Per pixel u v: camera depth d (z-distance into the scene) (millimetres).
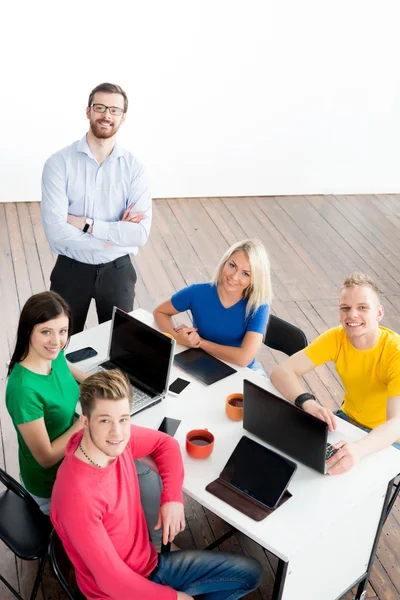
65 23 5684
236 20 6008
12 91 5809
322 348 3033
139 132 6289
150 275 5316
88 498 2098
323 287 5371
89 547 2086
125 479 2248
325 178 6969
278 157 6746
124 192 3629
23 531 2510
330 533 2480
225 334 3322
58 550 2250
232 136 6527
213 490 2479
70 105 5988
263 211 6582
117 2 5715
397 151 6988
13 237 5668
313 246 5996
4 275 5129
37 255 5434
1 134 5949
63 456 2572
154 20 5852
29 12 5574
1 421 3750
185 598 2238
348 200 6973
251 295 3203
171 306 3402
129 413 2156
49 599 2818
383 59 6465
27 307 2496
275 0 5992
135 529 2291
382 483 2578
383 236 6289
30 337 2508
